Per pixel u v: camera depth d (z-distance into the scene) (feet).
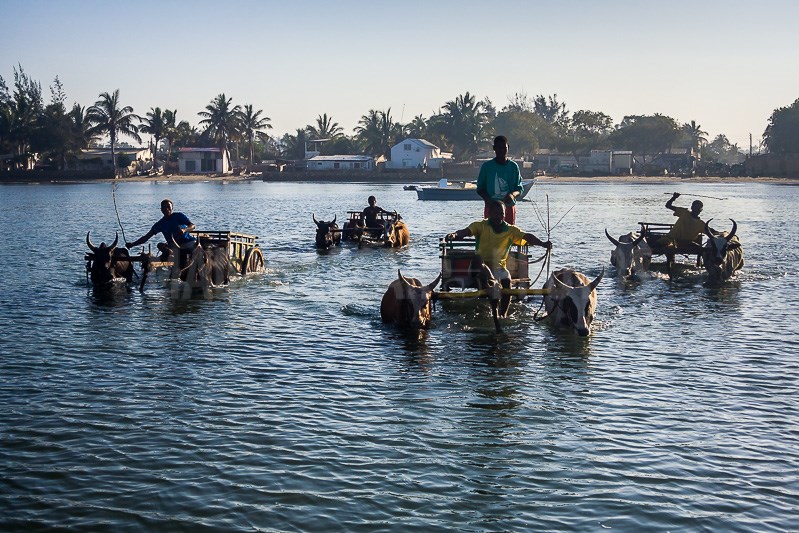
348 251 108.47
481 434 35.94
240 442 34.88
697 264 88.99
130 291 72.74
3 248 110.83
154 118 506.89
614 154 524.52
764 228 150.51
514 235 57.26
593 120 604.90
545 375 45.06
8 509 28.94
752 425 37.17
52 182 449.89
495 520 28.25
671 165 562.25
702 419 37.93
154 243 122.93
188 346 51.65
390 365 47.16
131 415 38.27
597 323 58.54
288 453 33.71
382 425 36.99
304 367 46.70
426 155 468.75
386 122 516.32
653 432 36.22
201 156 508.12
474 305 64.23
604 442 35.04
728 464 32.78
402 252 107.14
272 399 40.73
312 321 59.52
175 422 37.32
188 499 29.68
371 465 32.58
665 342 52.75
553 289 55.67
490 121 595.47
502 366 46.91
